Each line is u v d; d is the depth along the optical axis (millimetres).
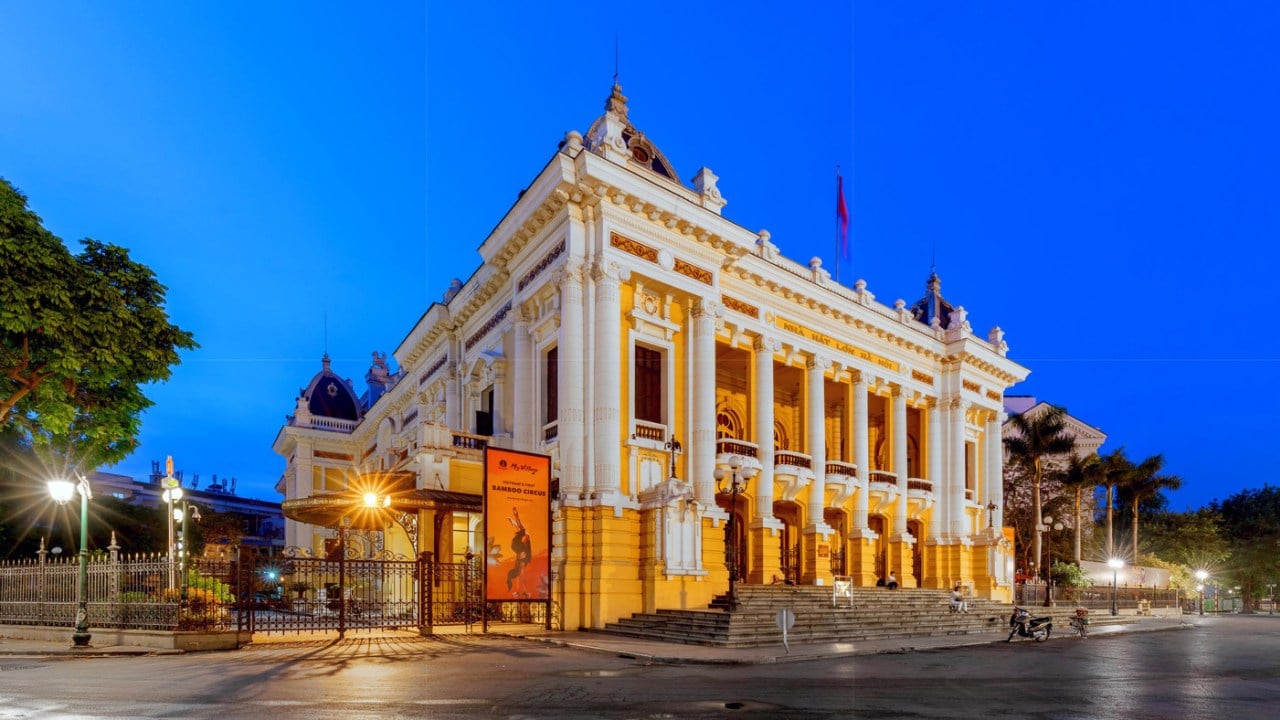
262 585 23312
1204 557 65438
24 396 21812
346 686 11875
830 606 24906
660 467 25266
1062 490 54469
